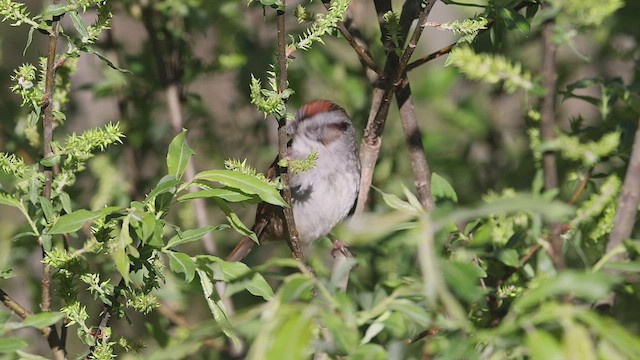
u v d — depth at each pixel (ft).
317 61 36.24
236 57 36.42
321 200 33.45
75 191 32.60
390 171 35.17
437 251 16.02
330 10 22.41
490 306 20.99
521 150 36.17
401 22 26.22
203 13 35.81
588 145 21.25
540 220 20.02
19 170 21.04
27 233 21.40
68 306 21.26
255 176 21.06
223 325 13.11
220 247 38.55
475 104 37.09
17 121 33.14
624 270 15.38
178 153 20.24
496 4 23.34
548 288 12.47
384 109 25.27
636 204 17.67
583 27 22.33
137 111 37.40
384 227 13.41
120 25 40.88
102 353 21.03
